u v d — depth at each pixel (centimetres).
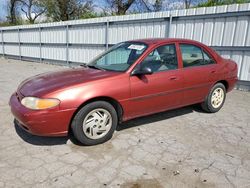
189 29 805
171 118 466
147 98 376
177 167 297
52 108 303
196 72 438
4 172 279
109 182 266
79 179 270
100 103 338
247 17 685
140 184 264
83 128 332
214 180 273
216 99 499
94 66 409
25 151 329
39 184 259
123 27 1009
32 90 327
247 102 603
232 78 514
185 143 361
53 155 319
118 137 376
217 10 734
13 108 332
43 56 1523
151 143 358
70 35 1284
